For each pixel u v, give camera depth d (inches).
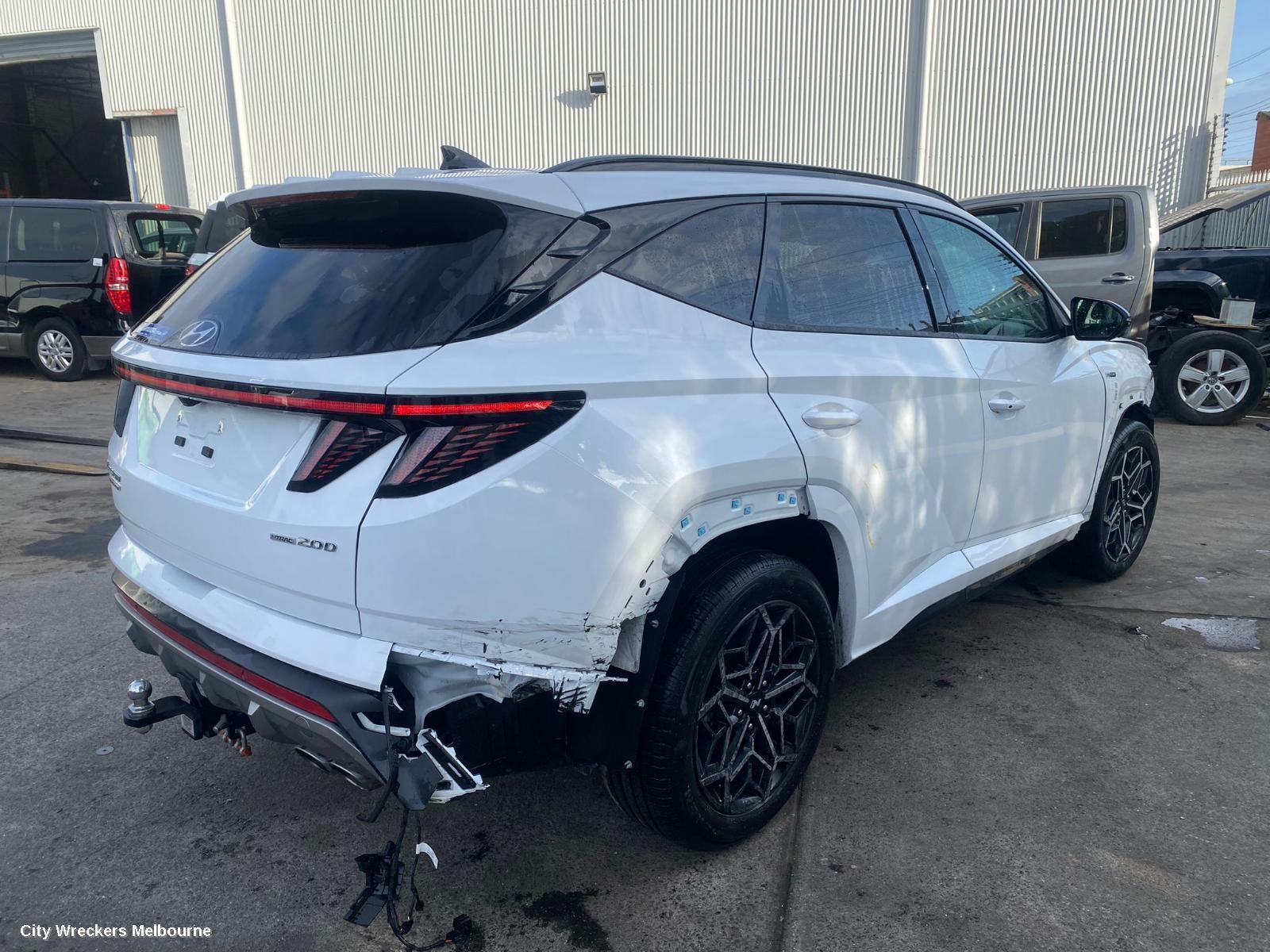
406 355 75.2
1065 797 109.9
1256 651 148.6
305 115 747.4
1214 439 312.3
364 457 75.6
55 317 396.2
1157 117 566.6
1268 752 119.2
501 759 83.0
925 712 130.6
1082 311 149.9
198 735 98.5
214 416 87.7
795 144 641.6
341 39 724.0
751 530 97.2
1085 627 158.9
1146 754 119.2
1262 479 257.3
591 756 86.2
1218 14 545.6
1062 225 321.1
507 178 87.1
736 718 96.1
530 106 693.9
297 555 78.3
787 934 88.5
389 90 722.8
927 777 114.3
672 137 668.7
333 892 95.4
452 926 90.3
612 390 81.0
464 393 73.2
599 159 100.3
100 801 110.7
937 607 125.8
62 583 179.5
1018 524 140.3
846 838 102.8
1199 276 347.3
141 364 94.5
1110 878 95.5
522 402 75.4
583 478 77.9
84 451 285.1
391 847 82.9
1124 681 139.1
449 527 73.8
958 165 610.9
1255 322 349.7
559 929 89.9
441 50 705.6
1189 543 202.2
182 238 424.5
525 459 75.6
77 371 400.8
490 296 78.4
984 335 131.3
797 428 95.3
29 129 1127.6
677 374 86.4
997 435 129.0
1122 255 309.6
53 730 126.3
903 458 111.0
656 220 91.7
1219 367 329.7
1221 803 108.3
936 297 123.8
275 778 116.1
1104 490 165.2
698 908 92.6
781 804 103.8
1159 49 559.5
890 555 111.8
